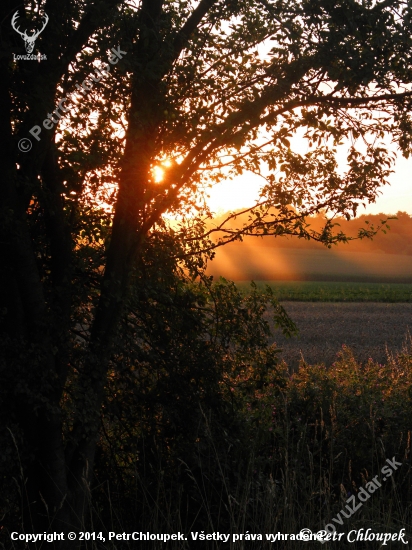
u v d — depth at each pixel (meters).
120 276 4.31
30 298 3.88
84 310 4.52
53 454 3.93
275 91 4.31
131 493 4.64
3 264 3.91
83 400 3.99
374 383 6.67
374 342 21.02
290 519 3.93
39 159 3.81
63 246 4.23
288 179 4.84
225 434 4.71
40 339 3.91
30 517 3.92
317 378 6.48
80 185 4.25
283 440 4.88
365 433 5.30
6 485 3.77
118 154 4.18
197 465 4.30
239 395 5.47
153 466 4.62
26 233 3.78
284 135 4.48
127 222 4.31
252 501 4.24
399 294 51.44
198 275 5.19
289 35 4.21
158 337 4.94
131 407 4.83
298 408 5.73
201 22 4.55
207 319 5.25
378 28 4.15
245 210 4.99
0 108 3.73
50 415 3.88
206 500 4.17
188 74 4.41
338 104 4.47
